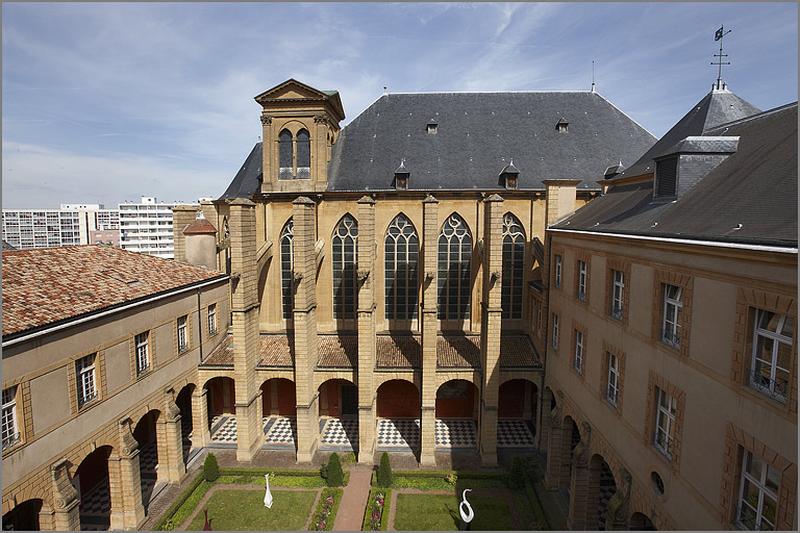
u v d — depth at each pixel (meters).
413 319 35.94
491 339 28.69
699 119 24.05
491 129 38.00
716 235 13.48
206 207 40.19
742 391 11.95
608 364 20.94
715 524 12.96
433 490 27.19
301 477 28.48
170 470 28.11
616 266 19.67
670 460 15.42
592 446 22.11
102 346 22.25
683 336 14.63
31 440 18.03
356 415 36.72
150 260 31.67
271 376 31.64
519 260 35.38
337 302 36.25
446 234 35.19
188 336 30.73
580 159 36.50
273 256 35.69
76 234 165.38
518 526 23.89
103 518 25.25
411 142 37.34
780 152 15.05
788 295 10.46
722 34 24.67
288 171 35.91
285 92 34.50
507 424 35.34
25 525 23.17
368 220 28.36
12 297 19.59
